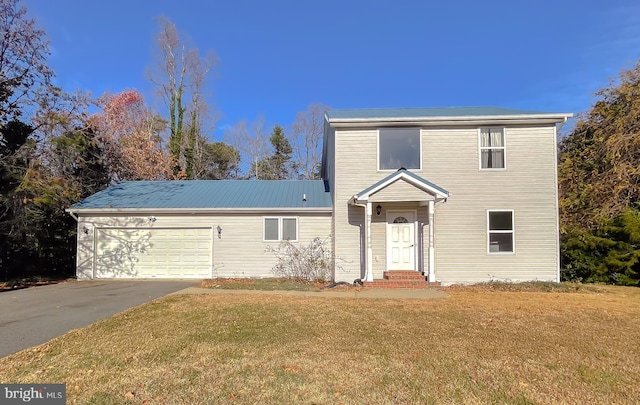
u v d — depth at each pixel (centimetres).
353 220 1489
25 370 518
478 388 463
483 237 1445
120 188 1897
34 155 1705
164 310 906
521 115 1435
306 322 789
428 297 1133
